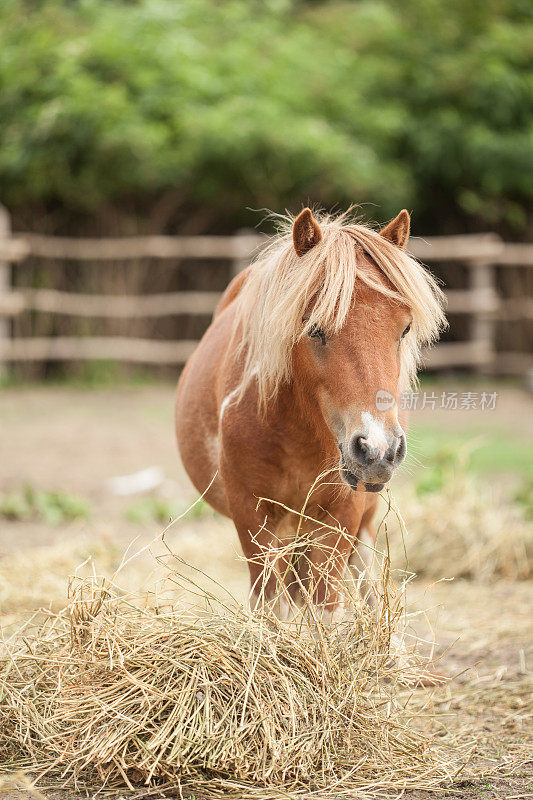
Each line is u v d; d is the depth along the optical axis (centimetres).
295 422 527
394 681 503
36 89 2270
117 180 2192
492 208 2450
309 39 2547
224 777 439
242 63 2369
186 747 439
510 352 2430
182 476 1337
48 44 2309
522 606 803
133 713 452
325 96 2402
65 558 870
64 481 1292
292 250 525
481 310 2302
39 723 466
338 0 2856
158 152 2192
